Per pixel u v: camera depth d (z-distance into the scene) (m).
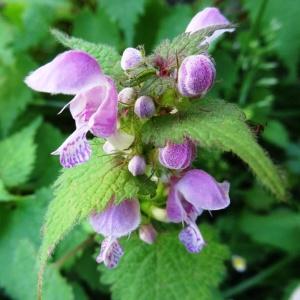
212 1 0.12
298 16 0.11
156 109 0.05
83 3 0.12
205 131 0.05
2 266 0.09
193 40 0.05
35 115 0.11
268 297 0.11
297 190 0.12
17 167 0.10
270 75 0.12
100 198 0.05
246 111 0.11
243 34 0.12
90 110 0.05
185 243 0.06
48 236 0.05
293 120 0.13
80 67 0.05
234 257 0.11
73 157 0.05
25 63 0.11
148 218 0.07
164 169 0.06
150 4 0.11
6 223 0.09
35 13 0.12
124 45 0.11
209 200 0.06
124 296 0.07
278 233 0.10
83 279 0.10
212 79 0.05
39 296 0.05
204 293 0.07
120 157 0.06
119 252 0.06
